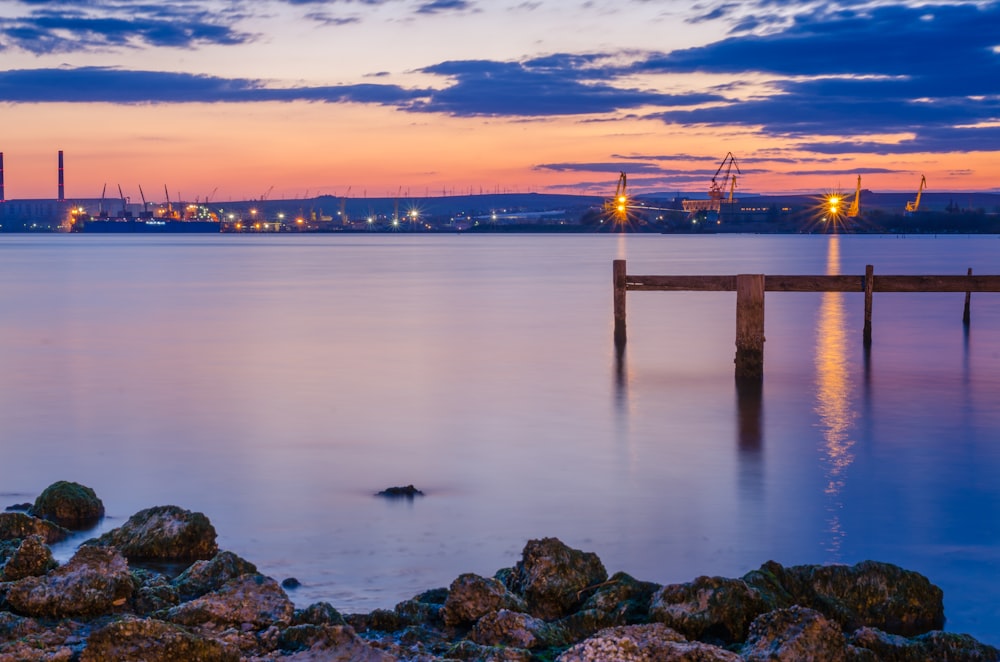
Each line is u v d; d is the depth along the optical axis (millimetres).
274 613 10922
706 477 18719
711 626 10477
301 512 16375
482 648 9984
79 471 19172
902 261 110688
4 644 9844
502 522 15875
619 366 32812
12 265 115000
